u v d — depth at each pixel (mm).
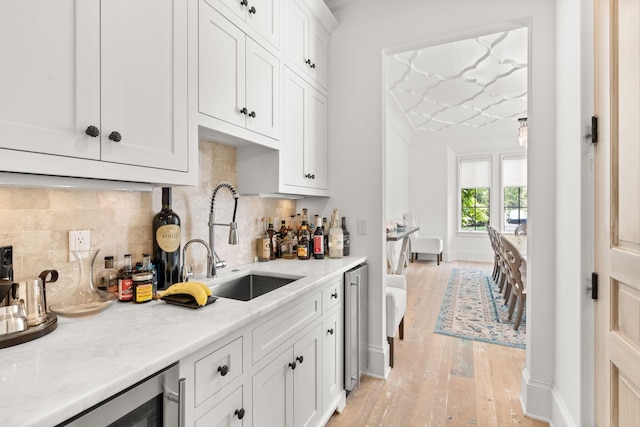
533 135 1908
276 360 1344
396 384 2266
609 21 1223
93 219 1253
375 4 2361
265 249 2209
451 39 2178
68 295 1160
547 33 1876
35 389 660
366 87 2395
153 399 830
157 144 1145
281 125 1890
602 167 1295
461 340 3006
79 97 906
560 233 1736
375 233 2377
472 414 1937
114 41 1000
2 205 1003
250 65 1632
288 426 1434
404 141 7027
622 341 1122
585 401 1371
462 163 7363
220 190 1897
